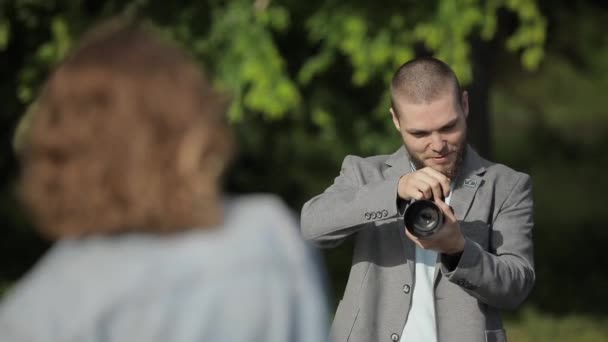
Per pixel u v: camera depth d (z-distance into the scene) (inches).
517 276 183.2
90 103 87.8
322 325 90.4
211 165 90.4
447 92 189.5
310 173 934.4
